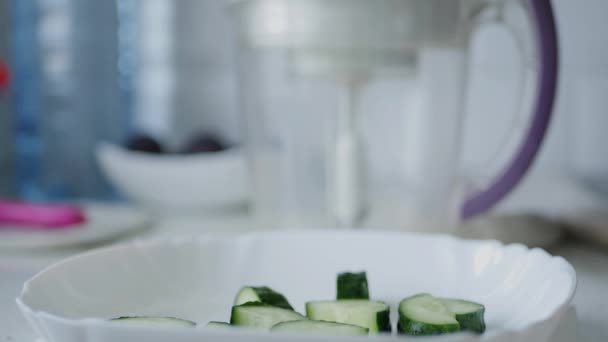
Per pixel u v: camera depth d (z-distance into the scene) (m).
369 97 0.93
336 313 0.55
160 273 0.59
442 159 0.88
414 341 0.42
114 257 0.58
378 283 0.60
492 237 0.75
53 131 1.02
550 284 0.54
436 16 0.69
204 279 0.60
